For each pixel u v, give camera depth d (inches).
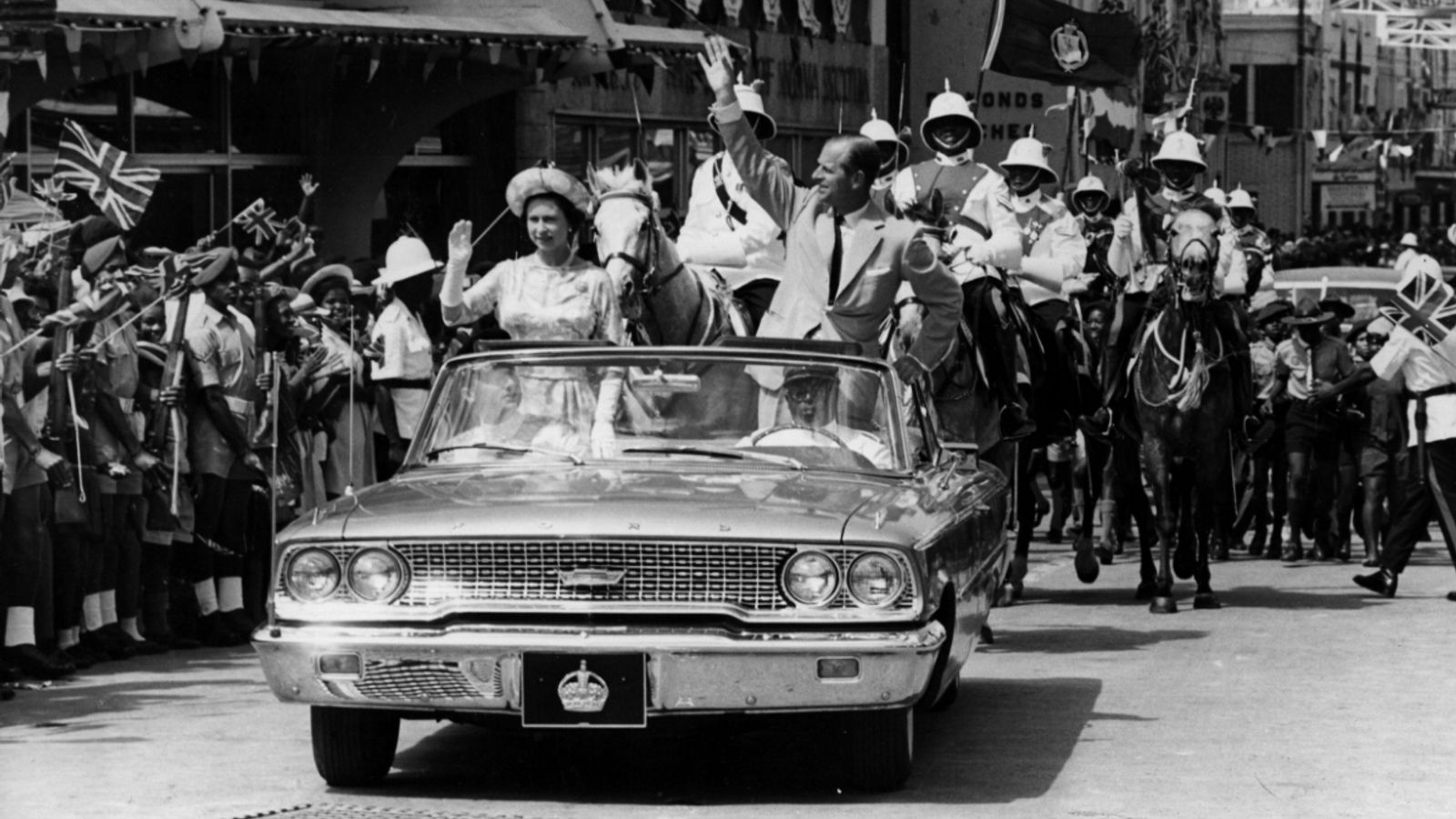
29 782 684.7
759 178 877.2
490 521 631.2
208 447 996.6
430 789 674.8
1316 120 5472.4
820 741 756.6
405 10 1558.8
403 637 625.3
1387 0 5885.8
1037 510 1593.3
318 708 663.8
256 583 1040.8
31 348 924.0
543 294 826.8
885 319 884.0
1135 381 1165.7
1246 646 1018.1
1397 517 1251.8
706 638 618.2
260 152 1601.9
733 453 701.3
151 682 890.1
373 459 1104.8
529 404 719.1
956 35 2775.6
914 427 758.5
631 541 625.3
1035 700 856.9
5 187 1002.7
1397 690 881.5
